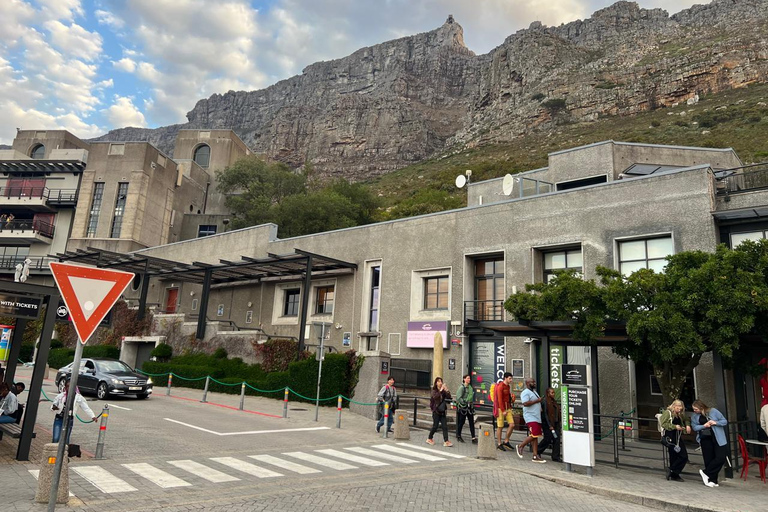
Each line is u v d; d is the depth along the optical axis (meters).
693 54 107.94
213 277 32.78
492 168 89.88
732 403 13.86
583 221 17.95
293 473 9.18
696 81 99.25
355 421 17.09
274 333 28.78
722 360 11.45
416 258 22.69
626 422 13.95
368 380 18.88
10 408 10.55
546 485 9.62
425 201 62.03
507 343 18.70
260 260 26.20
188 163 59.78
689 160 23.30
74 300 5.38
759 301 10.01
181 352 30.23
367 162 164.62
